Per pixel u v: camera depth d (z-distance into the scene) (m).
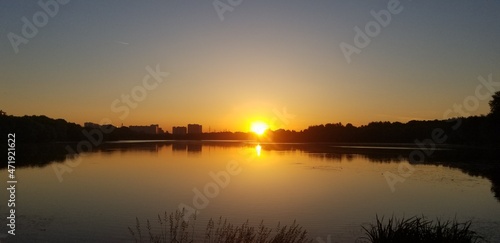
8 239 16.23
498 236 16.73
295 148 102.62
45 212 21.14
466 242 11.77
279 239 13.11
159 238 14.95
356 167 48.22
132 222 18.92
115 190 28.97
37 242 15.88
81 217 20.03
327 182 34.22
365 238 16.28
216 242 14.02
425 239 11.77
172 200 25.03
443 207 23.89
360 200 25.70
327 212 21.78
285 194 27.55
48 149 80.56
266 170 44.19
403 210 22.94
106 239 16.12
